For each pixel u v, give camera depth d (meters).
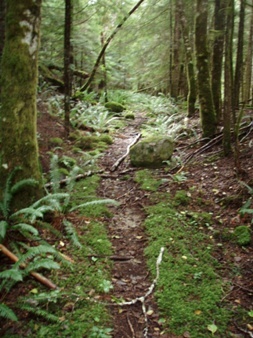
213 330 3.23
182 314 3.41
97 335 3.11
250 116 8.70
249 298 3.62
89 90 16.91
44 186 5.16
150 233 4.81
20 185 4.35
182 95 16.55
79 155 7.95
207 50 7.80
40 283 3.69
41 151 7.35
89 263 4.15
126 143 9.90
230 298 3.63
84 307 3.46
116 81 23.70
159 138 7.56
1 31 6.84
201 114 8.21
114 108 14.77
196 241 4.61
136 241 4.73
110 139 9.84
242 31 8.30
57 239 4.51
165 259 4.24
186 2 10.48
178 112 13.38
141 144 7.52
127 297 3.67
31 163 4.66
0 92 4.67
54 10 10.13
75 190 6.12
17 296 3.55
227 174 6.24
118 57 19.70
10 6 4.37
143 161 7.41
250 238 4.52
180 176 6.52
